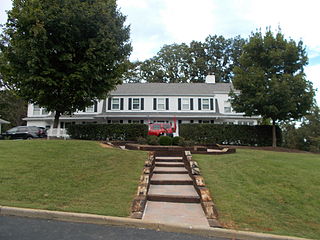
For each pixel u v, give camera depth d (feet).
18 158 25.46
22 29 40.55
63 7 40.11
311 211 16.93
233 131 62.03
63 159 26.21
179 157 34.24
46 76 41.98
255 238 13.00
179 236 12.99
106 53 43.80
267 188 20.92
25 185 18.83
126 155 30.58
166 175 25.41
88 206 15.85
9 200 16.20
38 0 39.45
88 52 41.63
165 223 13.94
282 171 25.62
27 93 45.78
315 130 91.20
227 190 20.35
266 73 57.16
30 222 13.74
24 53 39.52
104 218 14.10
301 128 95.55
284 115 55.47
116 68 49.16
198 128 62.44
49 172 22.06
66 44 41.78
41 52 39.68
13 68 42.50
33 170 22.20
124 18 48.88
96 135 62.34
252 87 55.52
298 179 23.06
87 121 84.43
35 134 67.87
